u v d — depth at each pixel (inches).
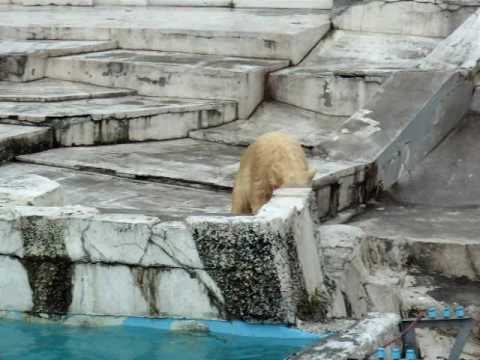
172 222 323.9
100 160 545.6
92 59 703.7
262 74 660.1
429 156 564.4
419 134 553.0
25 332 331.6
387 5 708.7
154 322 327.9
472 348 387.9
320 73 644.7
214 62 686.5
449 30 687.1
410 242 448.5
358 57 692.1
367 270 427.2
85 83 705.6
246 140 599.8
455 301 415.5
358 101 624.7
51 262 336.2
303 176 375.9
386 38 708.7
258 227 310.7
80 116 584.1
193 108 624.7
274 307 313.6
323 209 466.0
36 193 359.9
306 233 343.6
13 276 340.5
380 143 527.2
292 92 653.3
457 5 681.0
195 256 318.3
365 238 437.4
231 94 649.0
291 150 384.8
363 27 722.8
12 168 533.6
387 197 524.7
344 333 264.1
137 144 601.3
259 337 316.2
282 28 717.9
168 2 910.4
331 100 635.5
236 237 313.3
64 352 313.3
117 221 325.4
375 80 614.5
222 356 303.3
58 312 337.1
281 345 310.7
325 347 250.8
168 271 323.3
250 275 314.0
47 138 574.6
